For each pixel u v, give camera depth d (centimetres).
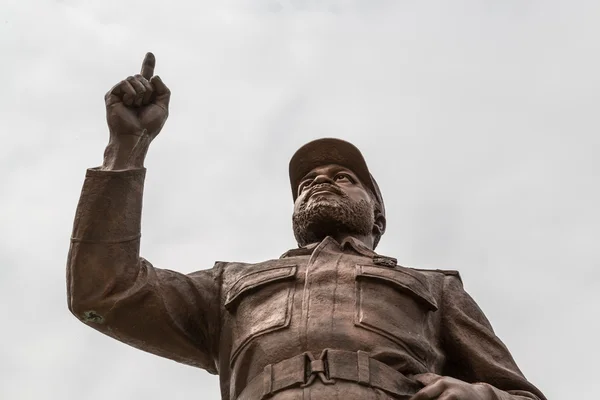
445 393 669
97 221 770
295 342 724
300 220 877
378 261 788
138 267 782
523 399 725
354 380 688
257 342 735
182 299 797
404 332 741
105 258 768
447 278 823
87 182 776
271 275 773
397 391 695
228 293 784
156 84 822
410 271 789
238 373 739
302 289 762
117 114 800
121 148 794
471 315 802
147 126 805
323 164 929
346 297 749
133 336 790
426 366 747
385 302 752
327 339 721
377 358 713
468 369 779
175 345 794
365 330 729
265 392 695
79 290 770
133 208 780
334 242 823
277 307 750
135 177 785
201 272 830
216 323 799
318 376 692
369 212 891
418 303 767
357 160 929
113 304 771
